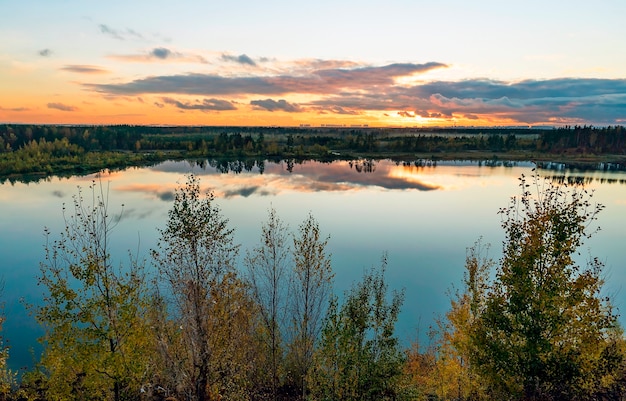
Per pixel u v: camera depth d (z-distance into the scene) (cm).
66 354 1645
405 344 2942
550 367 1421
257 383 2252
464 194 9475
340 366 1783
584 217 1430
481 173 13875
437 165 17062
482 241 5784
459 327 1916
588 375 1413
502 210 1622
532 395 1452
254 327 2162
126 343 1689
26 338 3184
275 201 8438
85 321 1636
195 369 1667
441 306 3684
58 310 1645
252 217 6938
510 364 1480
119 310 1691
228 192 9438
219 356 1733
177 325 1678
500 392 1609
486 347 1546
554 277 1434
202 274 1677
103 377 1673
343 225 6644
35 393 1770
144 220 6788
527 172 14012
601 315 1412
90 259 1684
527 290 1450
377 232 6256
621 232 6328
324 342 1827
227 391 1838
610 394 1577
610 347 1503
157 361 1784
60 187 10175
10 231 6228
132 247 5300
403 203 8406
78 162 14600
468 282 1894
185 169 14800
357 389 1789
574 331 1439
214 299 1686
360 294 1850
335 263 4831
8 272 4562
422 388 2167
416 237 6006
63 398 1642
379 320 1816
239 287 1812
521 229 1538
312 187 10344
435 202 8544
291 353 2350
